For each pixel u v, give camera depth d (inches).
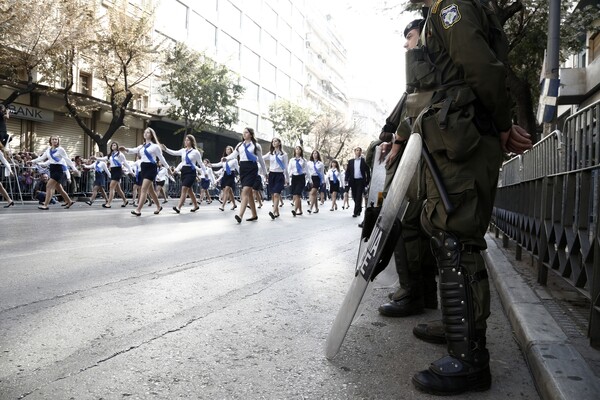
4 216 425.1
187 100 1106.7
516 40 409.4
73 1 766.5
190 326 128.6
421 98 101.0
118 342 115.1
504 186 267.3
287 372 101.4
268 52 2010.3
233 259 232.2
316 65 2780.5
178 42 1106.7
